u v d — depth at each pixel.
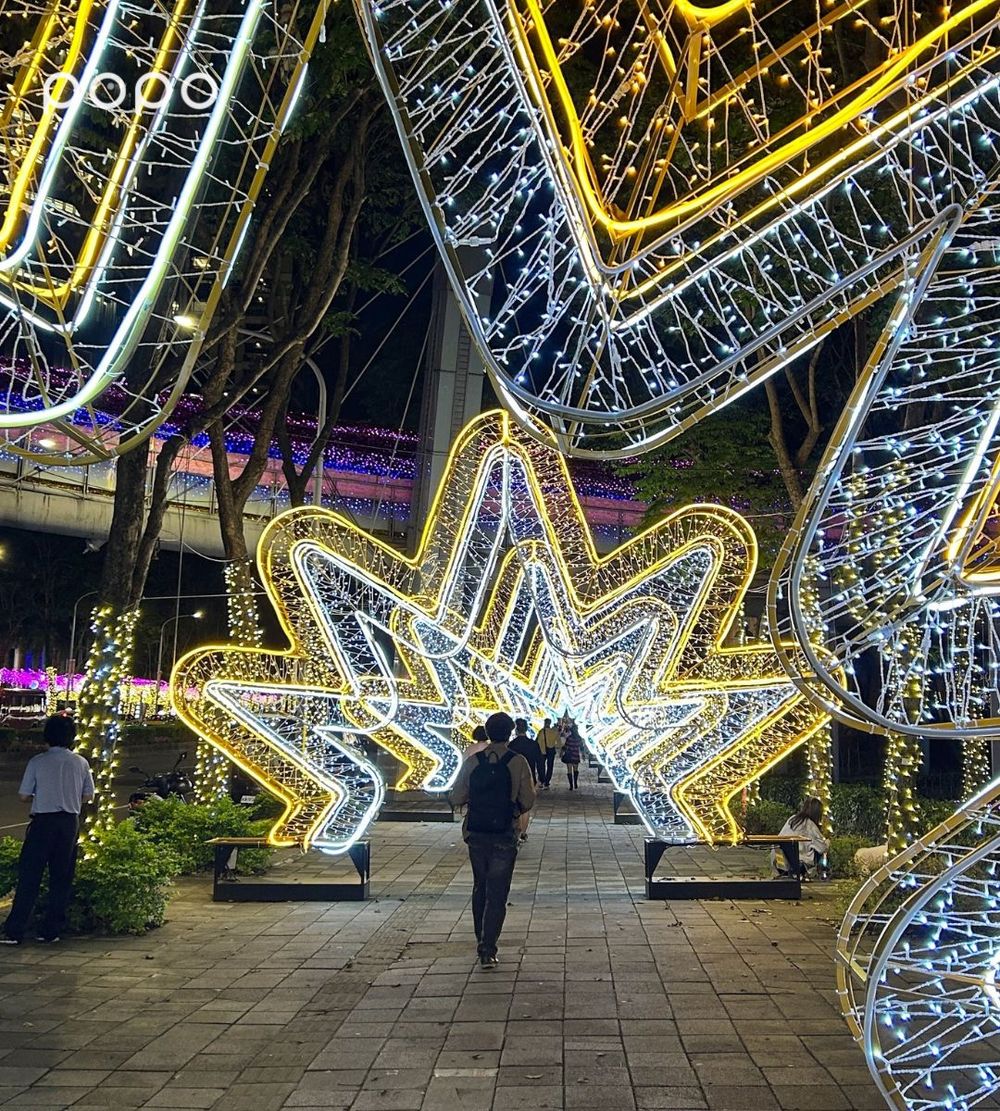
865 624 4.80
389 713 11.44
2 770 28.77
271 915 10.17
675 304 4.35
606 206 4.29
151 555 11.99
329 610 12.08
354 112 13.48
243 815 13.19
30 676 54.22
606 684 13.44
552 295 4.15
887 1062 4.55
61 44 4.18
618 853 14.44
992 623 5.14
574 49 4.23
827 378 17.16
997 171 4.14
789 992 7.43
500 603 17.72
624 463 17.72
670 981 7.75
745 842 11.49
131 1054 6.25
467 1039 6.48
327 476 29.06
